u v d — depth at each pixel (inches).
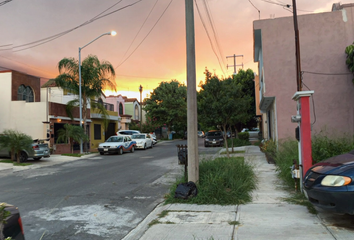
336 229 183.6
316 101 518.9
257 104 1063.6
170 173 459.8
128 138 918.4
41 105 828.6
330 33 522.9
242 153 699.4
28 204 286.4
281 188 309.6
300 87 437.7
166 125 1860.2
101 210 262.7
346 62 509.7
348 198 174.1
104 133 1211.9
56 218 240.4
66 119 902.4
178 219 221.8
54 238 197.0
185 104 1728.6
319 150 313.3
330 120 512.1
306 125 267.3
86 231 210.2
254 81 1175.0
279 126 534.3
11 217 122.4
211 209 245.1
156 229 201.6
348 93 510.0
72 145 863.7
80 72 813.9
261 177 374.6
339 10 524.1
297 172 275.6
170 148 1059.9
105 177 438.3
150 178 423.2
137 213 253.6
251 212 230.4
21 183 407.2
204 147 1013.2
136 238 191.3
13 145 605.9
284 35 538.3
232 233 186.9
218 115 575.8
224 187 277.4
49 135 821.9
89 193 331.0
